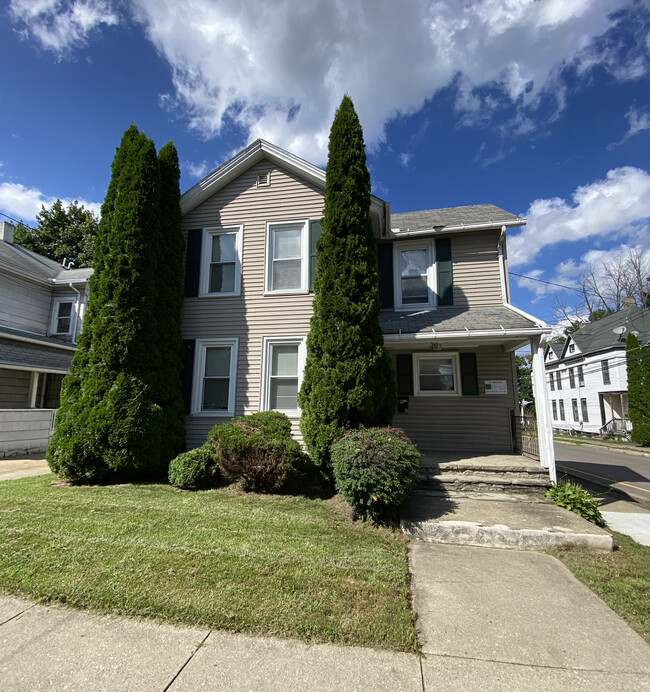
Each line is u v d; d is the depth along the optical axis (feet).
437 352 28.48
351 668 7.23
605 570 12.23
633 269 106.22
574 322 123.54
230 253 28.58
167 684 6.70
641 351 65.05
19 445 33.04
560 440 82.23
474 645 8.13
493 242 28.66
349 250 21.35
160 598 9.39
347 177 22.18
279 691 6.59
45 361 38.55
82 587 9.82
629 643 8.32
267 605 9.24
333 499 19.03
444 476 19.90
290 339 26.18
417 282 29.63
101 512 15.67
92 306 22.52
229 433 19.81
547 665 7.50
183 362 26.27
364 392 19.44
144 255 22.93
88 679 6.77
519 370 120.26
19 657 7.33
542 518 16.06
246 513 16.15
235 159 28.37
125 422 20.56
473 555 13.43
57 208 87.56
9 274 42.22
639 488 29.43
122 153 24.41
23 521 14.35
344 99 23.44
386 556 12.62
